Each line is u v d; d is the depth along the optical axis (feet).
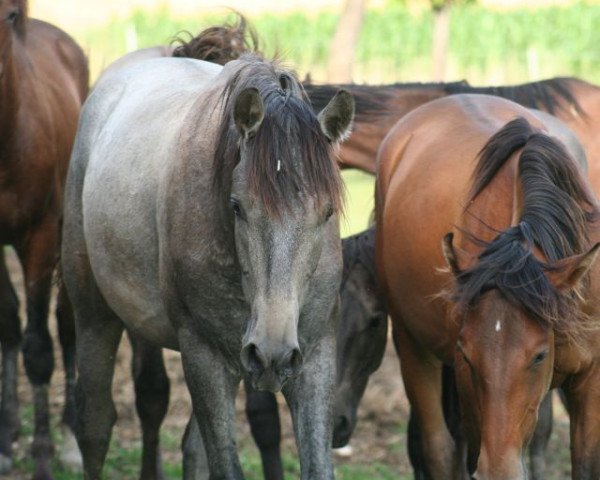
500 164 28.89
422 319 31.55
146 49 40.01
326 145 25.00
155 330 31.07
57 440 44.62
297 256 24.09
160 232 28.60
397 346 34.17
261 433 35.99
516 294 23.77
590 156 43.06
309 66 166.71
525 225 25.39
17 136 40.42
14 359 42.50
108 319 34.83
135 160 30.83
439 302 30.27
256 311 24.02
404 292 32.37
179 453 43.98
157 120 31.24
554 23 159.02
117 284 31.48
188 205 27.48
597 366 27.43
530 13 160.25
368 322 36.29
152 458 37.32
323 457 27.48
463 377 24.86
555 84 44.11
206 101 28.76
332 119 25.55
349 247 37.06
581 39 156.56
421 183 32.01
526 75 157.48
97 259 32.17
